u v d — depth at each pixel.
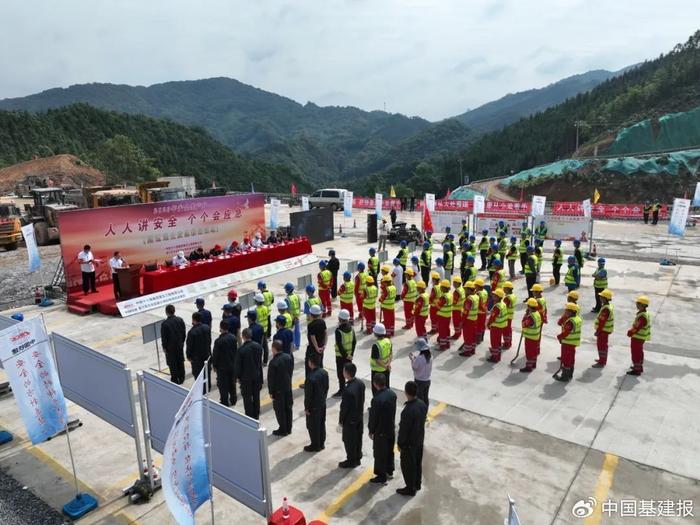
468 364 11.80
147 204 19.83
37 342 7.02
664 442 8.48
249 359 9.14
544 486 7.40
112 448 8.71
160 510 7.11
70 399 8.44
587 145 91.19
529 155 115.25
